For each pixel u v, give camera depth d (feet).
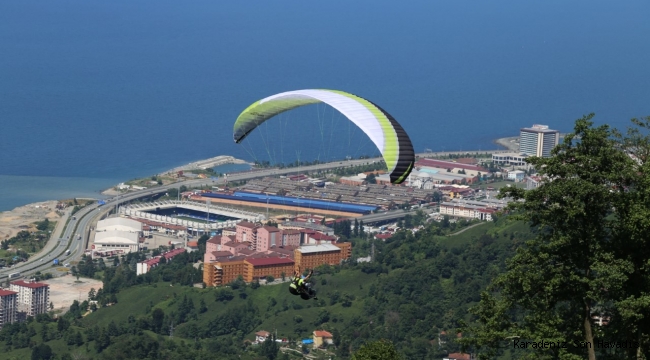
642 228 265.54
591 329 272.10
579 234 273.33
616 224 277.03
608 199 271.28
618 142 295.28
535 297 277.85
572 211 266.57
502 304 277.23
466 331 281.95
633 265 266.98
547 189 274.98
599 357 282.77
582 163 275.59
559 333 266.57
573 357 261.65
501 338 272.51
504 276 278.46
